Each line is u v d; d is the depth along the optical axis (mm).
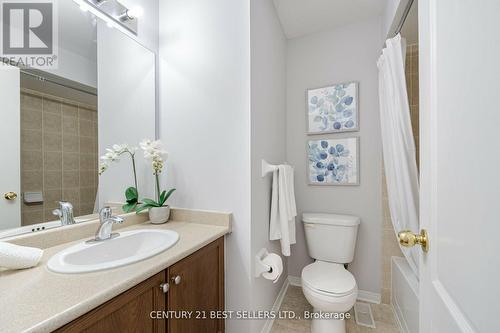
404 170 1296
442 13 535
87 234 1032
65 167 1015
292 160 2049
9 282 628
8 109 844
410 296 1311
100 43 1164
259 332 1349
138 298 711
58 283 625
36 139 919
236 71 1261
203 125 1344
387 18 1590
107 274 681
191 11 1378
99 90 1161
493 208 345
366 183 1826
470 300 410
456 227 467
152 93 1423
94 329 580
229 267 1274
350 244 1682
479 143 384
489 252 353
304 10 1721
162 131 1454
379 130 1789
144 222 1347
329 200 1937
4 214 824
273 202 1484
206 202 1335
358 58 1859
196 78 1362
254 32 1287
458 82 460
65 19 1025
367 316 1603
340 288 1278
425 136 632
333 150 1914
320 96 1951
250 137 1229
